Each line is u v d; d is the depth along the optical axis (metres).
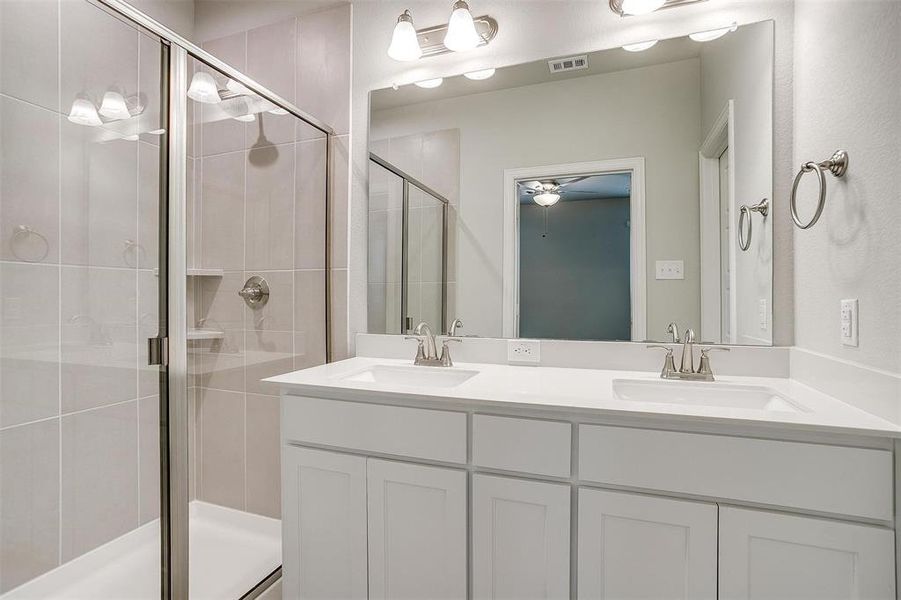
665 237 1.61
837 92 1.16
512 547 1.18
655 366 1.60
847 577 0.93
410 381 1.69
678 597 1.04
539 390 1.29
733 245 1.53
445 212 1.88
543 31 1.76
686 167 1.59
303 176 1.94
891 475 0.91
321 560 1.37
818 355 1.25
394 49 1.74
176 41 1.44
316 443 1.38
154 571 1.41
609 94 1.67
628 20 1.66
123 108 1.34
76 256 1.27
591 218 1.69
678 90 1.60
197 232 1.54
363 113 2.01
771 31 1.49
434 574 1.25
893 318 0.92
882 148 0.96
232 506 1.70
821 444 0.95
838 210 1.15
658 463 1.06
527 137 1.77
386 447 1.30
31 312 1.21
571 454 1.14
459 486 1.22
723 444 1.01
